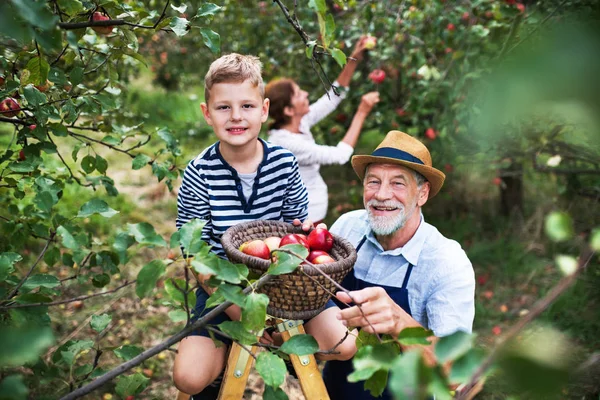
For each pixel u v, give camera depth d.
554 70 0.32
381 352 0.94
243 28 5.25
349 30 3.96
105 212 1.30
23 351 0.67
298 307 1.56
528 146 3.47
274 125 3.59
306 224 1.99
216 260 1.15
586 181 3.81
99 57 2.04
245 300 1.20
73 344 1.61
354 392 2.03
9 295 1.40
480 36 3.02
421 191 2.05
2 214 2.41
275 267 1.28
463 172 5.13
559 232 0.74
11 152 1.94
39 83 1.44
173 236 1.18
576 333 3.00
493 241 4.49
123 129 2.33
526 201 5.18
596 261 3.48
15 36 0.79
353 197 4.82
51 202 1.39
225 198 2.21
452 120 3.43
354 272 2.14
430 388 0.69
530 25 1.61
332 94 3.80
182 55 7.30
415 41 3.70
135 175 6.16
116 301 3.71
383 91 4.21
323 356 1.88
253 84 2.10
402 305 2.00
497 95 0.34
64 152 6.53
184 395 2.01
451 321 1.85
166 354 3.18
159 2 4.10
